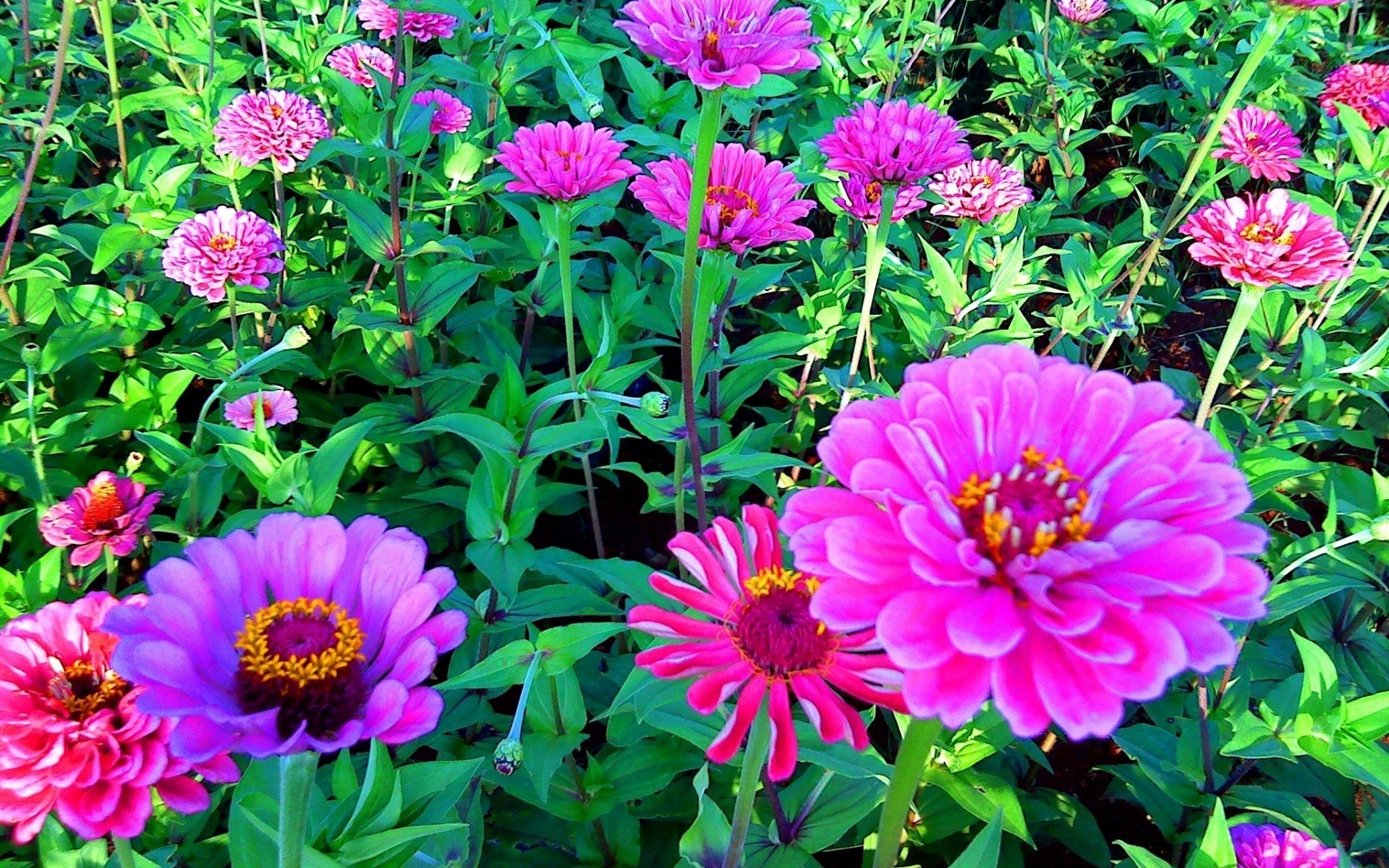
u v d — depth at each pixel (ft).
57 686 0.98
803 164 2.30
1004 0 4.17
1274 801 1.48
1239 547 0.82
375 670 0.91
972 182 2.07
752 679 1.07
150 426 1.87
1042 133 3.20
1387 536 1.40
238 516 1.53
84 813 0.94
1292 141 2.21
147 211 1.99
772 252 2.59
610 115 2.57
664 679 1.27
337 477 1.23
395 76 1.85
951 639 0.77
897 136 1.58
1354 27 3.56
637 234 2.62
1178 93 3.16
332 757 1.56
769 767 1.02
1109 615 0.80
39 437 1.78
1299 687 1.33
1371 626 1.90
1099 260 2.05
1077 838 1.64
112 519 1.50
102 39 2.68
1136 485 0.88
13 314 1.91
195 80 2.38
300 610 0.93
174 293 2.15
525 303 2.14
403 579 0.94
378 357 2.05
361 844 0.98
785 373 2.31
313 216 2.54
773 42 1.18
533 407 1.50
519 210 2.06
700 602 1.13
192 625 0.89
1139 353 2.76
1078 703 0.76
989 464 0.92
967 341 1.89
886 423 0.92
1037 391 0.93
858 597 0.82
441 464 2.09
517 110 3.09
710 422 1.83
